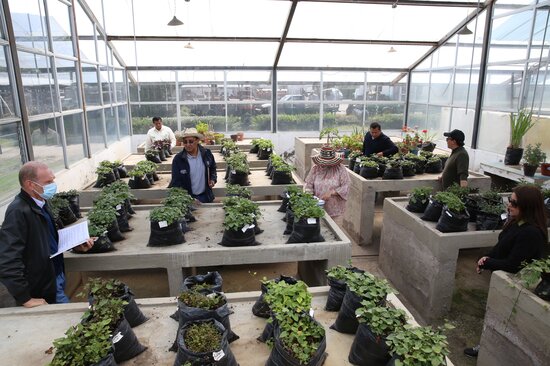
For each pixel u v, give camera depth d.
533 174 6.09
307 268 4.08
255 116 11.44
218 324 1.97
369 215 5.59
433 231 3.72
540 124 6.91
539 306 2.46
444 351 1.75
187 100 11.03
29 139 4.73
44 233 2.62
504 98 7.86
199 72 10.83
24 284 2.47
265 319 2.40
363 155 6.57
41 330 2.29
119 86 9.99
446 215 3.73
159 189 5.14
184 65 10.68
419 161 6.14
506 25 7.66
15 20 4.65
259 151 7.36
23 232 2.48
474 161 8.70
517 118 6.98
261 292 2.54
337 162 4.29
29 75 4.96
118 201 3.67
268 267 4.65
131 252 3.18
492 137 8.23
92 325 1.87
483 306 4.03
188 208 3.99
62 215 3.74
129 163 7.01
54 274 2.70
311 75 11.22
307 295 2.11
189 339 1.88
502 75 7.84
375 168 5.64
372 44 9.86
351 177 5.93
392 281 4.60
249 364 2.01
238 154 6.27
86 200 5.11
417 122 11.36
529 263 2.82
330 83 11.38
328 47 10.02
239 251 3.24
